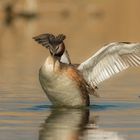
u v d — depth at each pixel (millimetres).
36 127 12375
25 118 13508
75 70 15422
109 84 19703
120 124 12734
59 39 15398
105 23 52969
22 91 17969
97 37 38719
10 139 11172
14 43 35906
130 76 21844
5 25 51344
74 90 15320
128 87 18938
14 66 24906
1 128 12242
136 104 15680
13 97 16750
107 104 15742
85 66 15625
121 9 64688
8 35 41344
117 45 15453
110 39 36812
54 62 15070
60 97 15297
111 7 65750
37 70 23562
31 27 47844
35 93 17578
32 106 15273
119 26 48938
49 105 15484
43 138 11305
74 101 15391
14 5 60469
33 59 27438
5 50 31875
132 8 64375
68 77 15219
